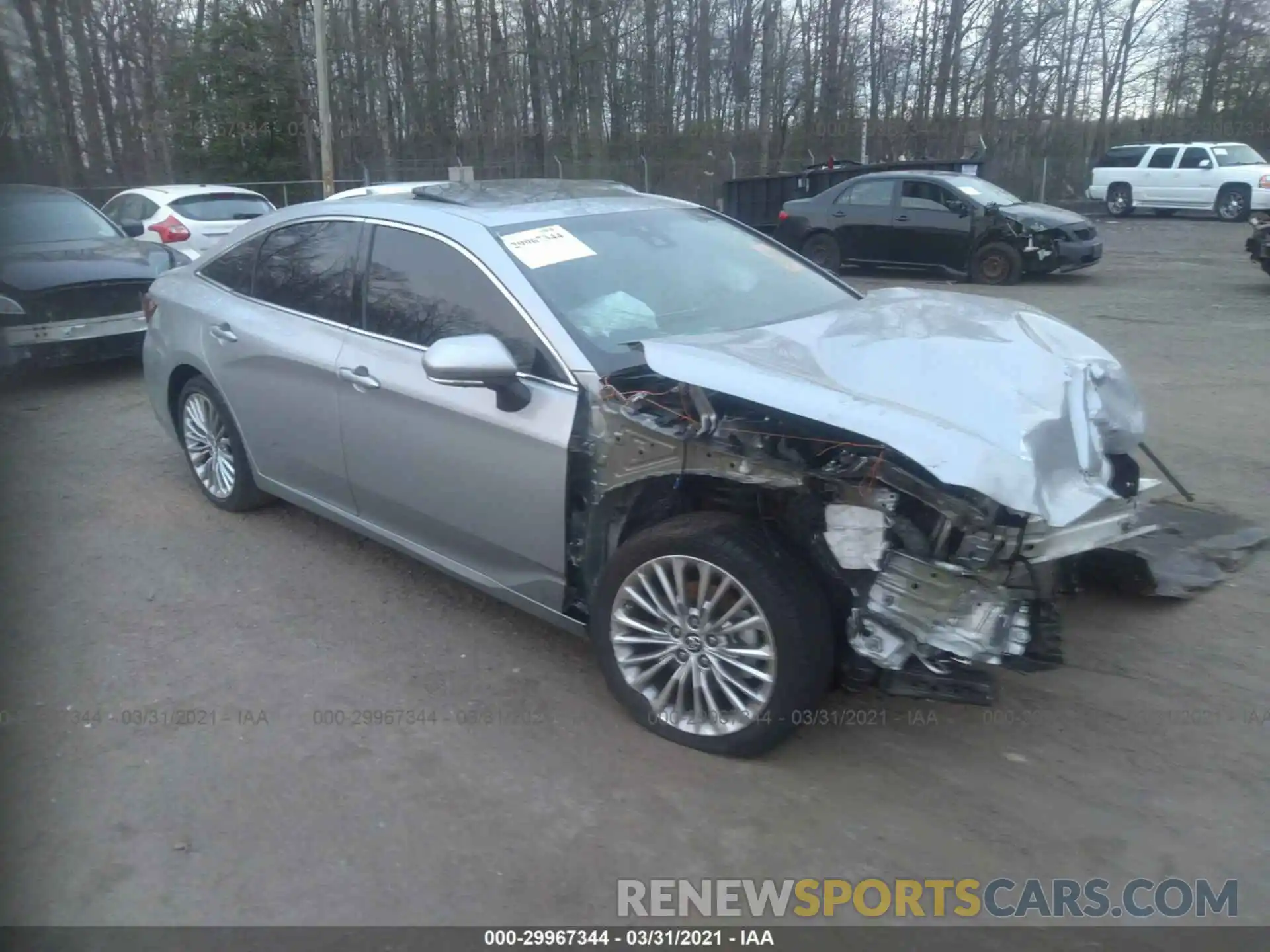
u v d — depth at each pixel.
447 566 4.54
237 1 34.22
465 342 3.78
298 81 33.09
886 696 4.00
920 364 3.57
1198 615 4.59
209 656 4.38
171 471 6.76
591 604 3.90
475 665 4.30
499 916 2.95
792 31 35.78
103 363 10.17
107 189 28.86
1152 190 27.52
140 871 3.14
